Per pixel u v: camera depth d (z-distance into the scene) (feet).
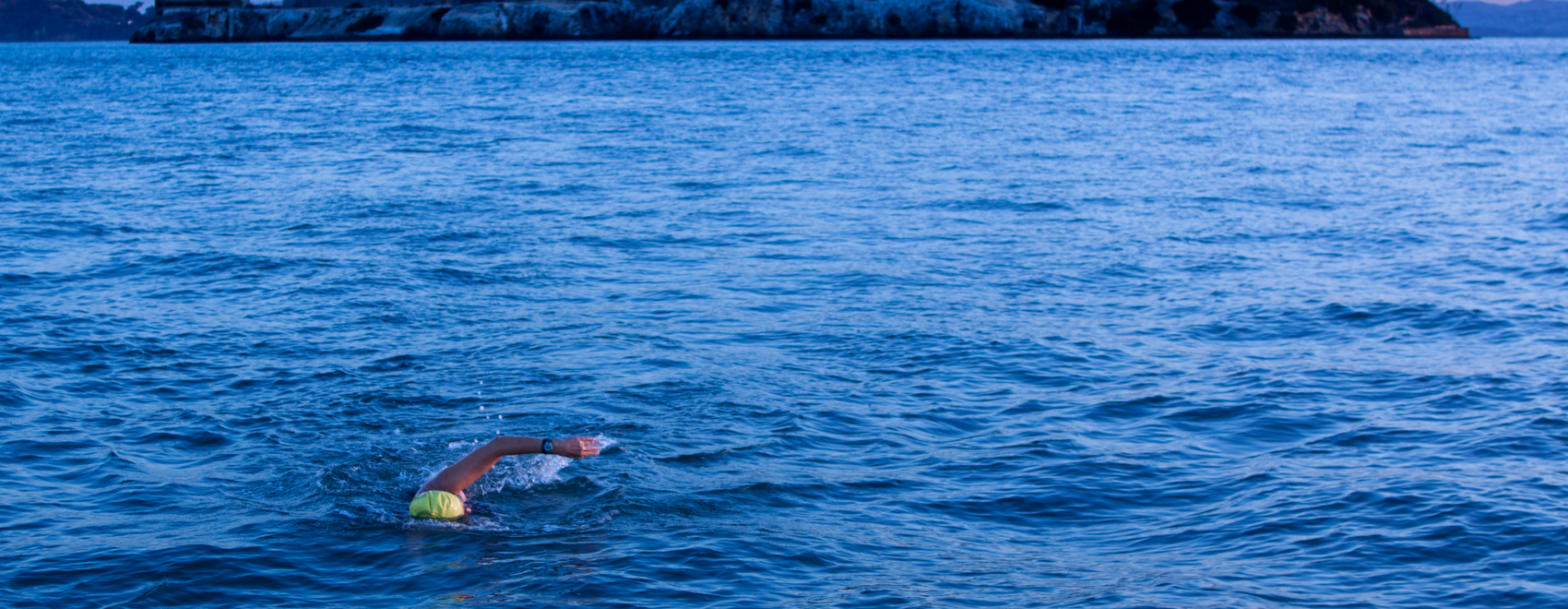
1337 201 82.17
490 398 38.34
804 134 133.80
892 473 31.99
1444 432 34.86
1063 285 56.08
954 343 45.16
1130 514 29.40
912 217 75.72
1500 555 26.30
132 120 157.38
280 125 148.66
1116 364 42.73
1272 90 226.17
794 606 24.27
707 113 165.99
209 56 463.01
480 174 96.94
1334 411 37.11
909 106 180.96
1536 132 136.36
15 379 39.96
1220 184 91.35
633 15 637.30
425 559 26.43
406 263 59.77
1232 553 26.91
